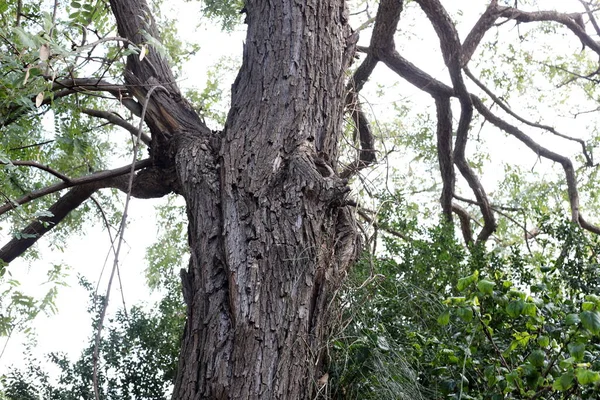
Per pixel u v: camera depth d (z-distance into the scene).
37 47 3.89
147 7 5.45
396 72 7.30
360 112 6.41
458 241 5.83
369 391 3.78
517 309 3.49
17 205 5.05
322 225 3.86
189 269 3.98
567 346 3.40
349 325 3.95
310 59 4.38
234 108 4.38
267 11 4.61
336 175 3.96
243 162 4.03
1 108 4.66
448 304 3.88
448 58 7.24
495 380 3.54
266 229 3.72
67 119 5.47
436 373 3.92
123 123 5.80
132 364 5.48
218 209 3.98
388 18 6.59
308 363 3.53
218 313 3.60
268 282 3.59
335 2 4.71
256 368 3.39
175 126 4.96
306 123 4.18
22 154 5.88
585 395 3.50
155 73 5.18
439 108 7.69
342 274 3.92
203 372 3.47
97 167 7.05
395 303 4.54
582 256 5.35
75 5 4.57
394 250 5.43
